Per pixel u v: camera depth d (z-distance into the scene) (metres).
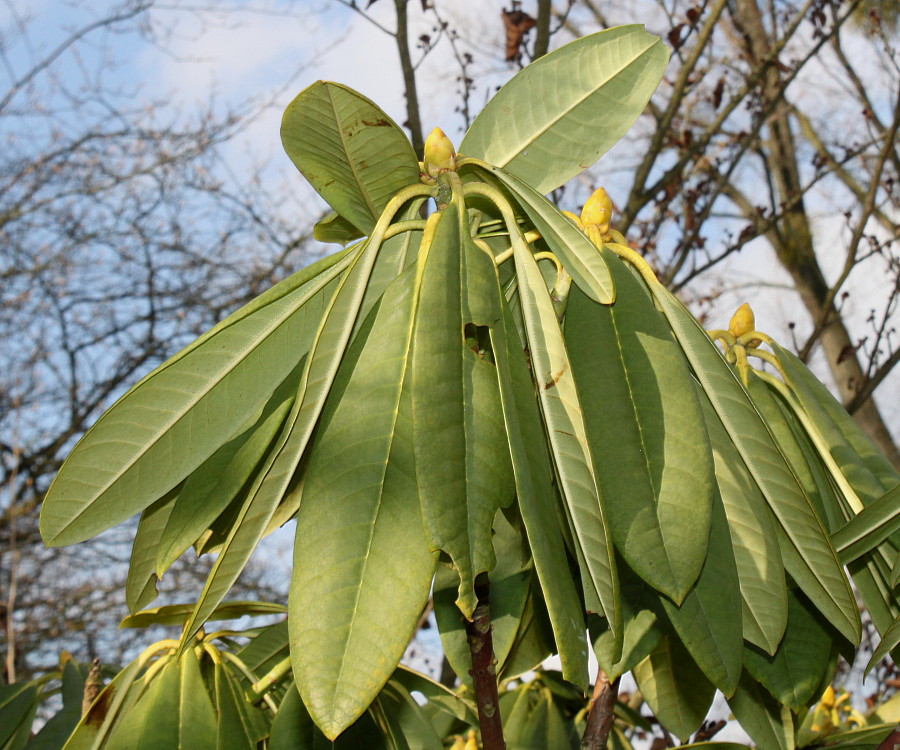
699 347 0.60
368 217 0.62
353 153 0.59
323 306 0.61
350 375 0.58
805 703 0.62
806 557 0.60
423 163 0.60
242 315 0.59
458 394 0.53
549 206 0.58
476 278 0.55
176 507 0.61
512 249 0.59
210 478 0.62
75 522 0.59
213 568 0.54
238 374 0.60
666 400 0.56
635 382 0.57
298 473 0.61
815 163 2.49
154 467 0.59
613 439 0.56
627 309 0.58
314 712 0.51
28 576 3.29
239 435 0.62
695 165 2.19
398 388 0.56
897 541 0.63
